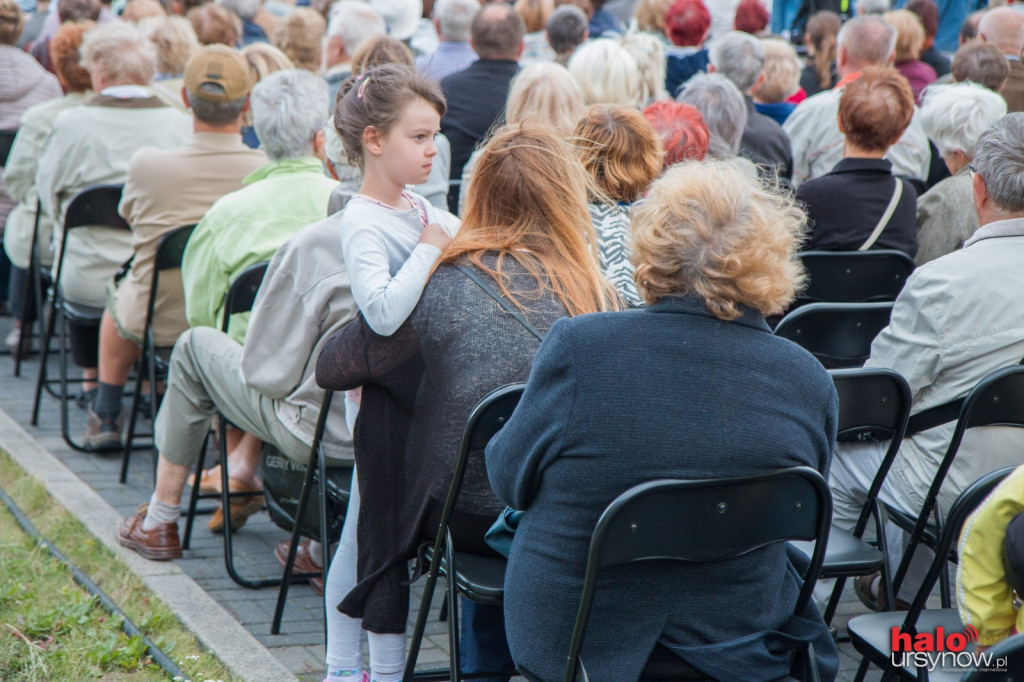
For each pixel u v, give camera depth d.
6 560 7.14
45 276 10.80
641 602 3.86
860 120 7.75
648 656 3.86
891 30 10.80
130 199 8.35
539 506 4.02
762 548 3.96
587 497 3.82
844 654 6.46
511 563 4.11
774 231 3.82
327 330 6.04
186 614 6.65
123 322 8.65
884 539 5.38
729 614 3.91
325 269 5.94
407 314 4.73
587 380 3.80
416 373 4.82
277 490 6.84
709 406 3.76
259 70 10.18
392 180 5.14
